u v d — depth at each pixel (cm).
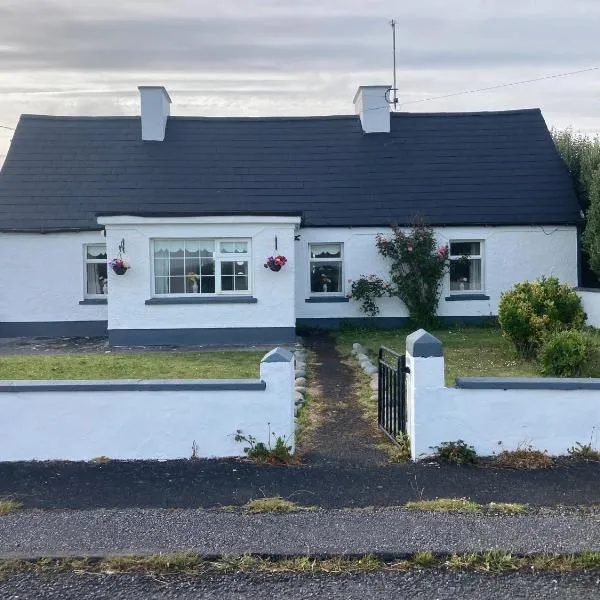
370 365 1424
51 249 2053
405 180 2194
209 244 1755
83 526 657
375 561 588
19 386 836
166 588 555
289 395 845
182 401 843
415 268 2031
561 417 840
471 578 566
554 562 585
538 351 1389
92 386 839
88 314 2056
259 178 2189
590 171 2070
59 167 2197
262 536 630
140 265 1739
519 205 2125
